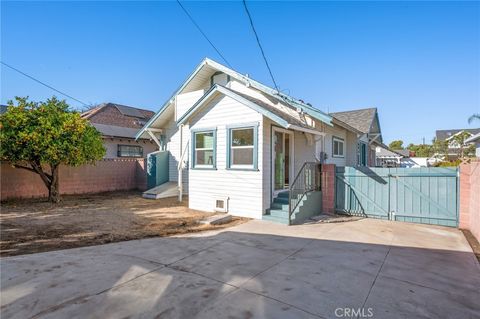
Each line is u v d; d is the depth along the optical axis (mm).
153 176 13484
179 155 13297
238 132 8406
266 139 7988
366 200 8461
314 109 8922
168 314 2730
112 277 3660
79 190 13195
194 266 4145
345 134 13133
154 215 8359
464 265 4359
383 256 4762
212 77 12211
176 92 12859
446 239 5984
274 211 7707
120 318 2639
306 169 8398
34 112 9172
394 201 8031
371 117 16844
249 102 7891
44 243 5324
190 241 5609
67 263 4172
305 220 7867
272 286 3443
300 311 2834
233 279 3656
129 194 13625
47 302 2941
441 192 7398
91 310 2785
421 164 28859
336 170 8969
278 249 5102
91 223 7117
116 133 18828
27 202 10297
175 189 12805
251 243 5496
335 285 3510
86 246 5184
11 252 4746
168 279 3625
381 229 6871
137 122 24781
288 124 7203
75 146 9500
